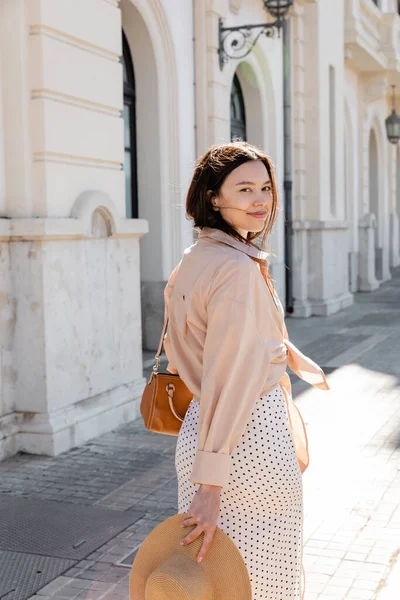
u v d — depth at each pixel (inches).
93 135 249.8
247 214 85.7
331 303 581.6
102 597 141.2
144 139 370.3
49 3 225.9
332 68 602.2
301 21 542.6
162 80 365.4
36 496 195.5
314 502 188.4
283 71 533.6
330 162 609.6
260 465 82.0
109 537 168.6
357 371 353.1
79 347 240.5
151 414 93.4
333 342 441.7
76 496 195.0
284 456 83.5
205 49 390.0
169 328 87.2
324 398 299.0
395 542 163.5
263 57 490.6
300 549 87.0
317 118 557.0
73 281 236.4
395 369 355.9
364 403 289.7
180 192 377.4
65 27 233.6
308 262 572.4
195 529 77.2
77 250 238.1
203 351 81.9
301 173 555.2
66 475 211.0
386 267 922.7
